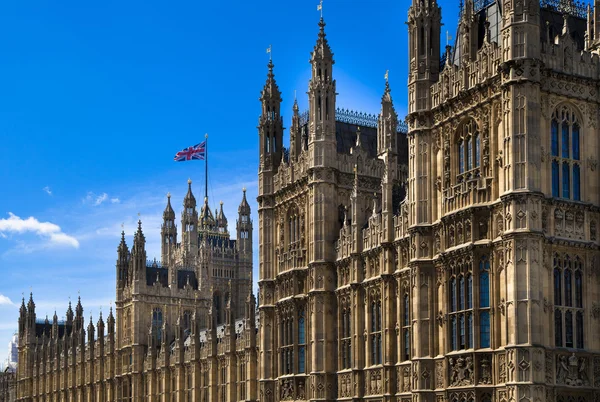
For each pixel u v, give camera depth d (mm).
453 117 63688
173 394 141750
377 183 84062
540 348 54844
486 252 59406
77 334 187000
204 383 130875
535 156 56625
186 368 137500
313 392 79125
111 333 165250
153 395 147625
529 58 56969
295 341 82875
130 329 159000
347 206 82688
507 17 58062
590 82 59844
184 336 155750
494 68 60000
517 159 56750
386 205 73438
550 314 56375
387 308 72062
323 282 80312
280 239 87812
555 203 57625
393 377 71312
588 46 63375
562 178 58625
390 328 71812
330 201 81500
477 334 59344
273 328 87250
